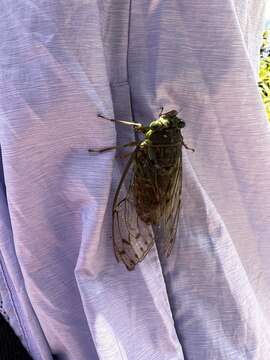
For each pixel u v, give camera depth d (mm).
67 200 141
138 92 145
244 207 165
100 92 131
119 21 136
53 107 126
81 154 136
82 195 137
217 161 160
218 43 141
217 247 154
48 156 133
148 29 138
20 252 141
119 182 147
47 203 139
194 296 155
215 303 155
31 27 121
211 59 143
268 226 167
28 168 132
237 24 141
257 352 153
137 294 148
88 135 133
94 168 136
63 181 138
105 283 145
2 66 124
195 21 138
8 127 127
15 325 157
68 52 124
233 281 154
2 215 145
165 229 153
